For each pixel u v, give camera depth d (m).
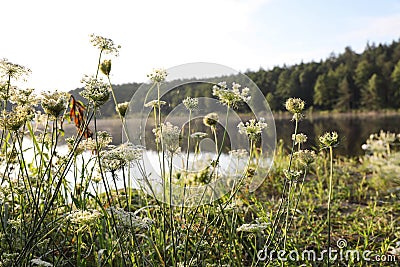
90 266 2.75
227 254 2.85
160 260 2.56
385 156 6.59
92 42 2.18
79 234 2.49
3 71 2.33
